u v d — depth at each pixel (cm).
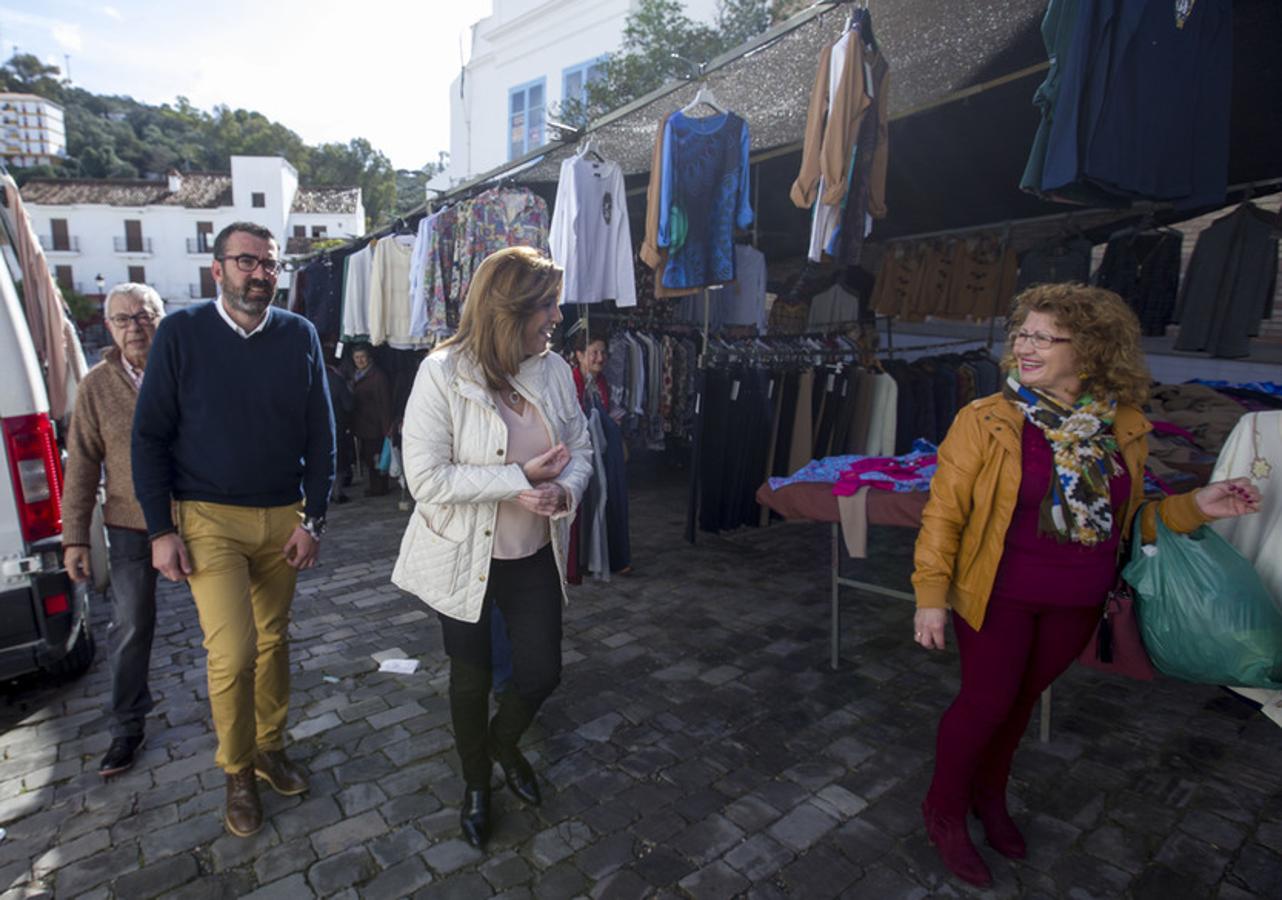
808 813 242
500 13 1609
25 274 343
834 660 353
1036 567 190
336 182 7431
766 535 596
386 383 721
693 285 402
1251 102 396
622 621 410
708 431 553
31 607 276
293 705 313
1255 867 218
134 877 209
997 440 189
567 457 205
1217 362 696
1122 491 192
